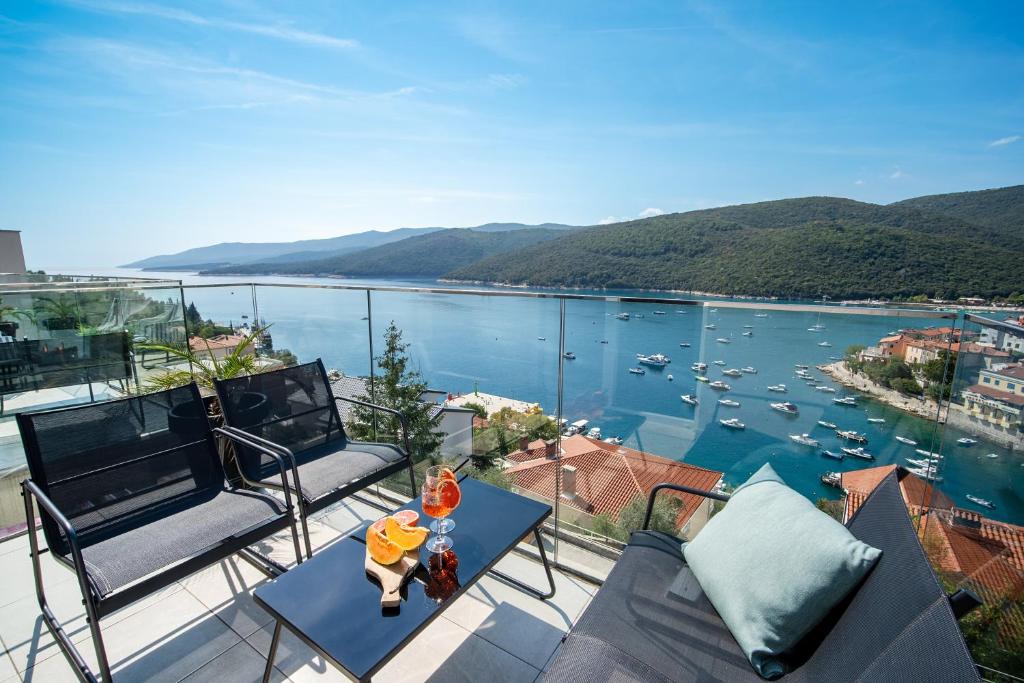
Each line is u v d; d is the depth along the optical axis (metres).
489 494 2.05
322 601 1.38
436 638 1.88
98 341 3.45
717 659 1.27
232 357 3.60
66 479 1.82
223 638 1.89
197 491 2.15
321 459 2.46
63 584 2.24
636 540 1.80
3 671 1.74
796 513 1.43
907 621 0.97
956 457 1.71
